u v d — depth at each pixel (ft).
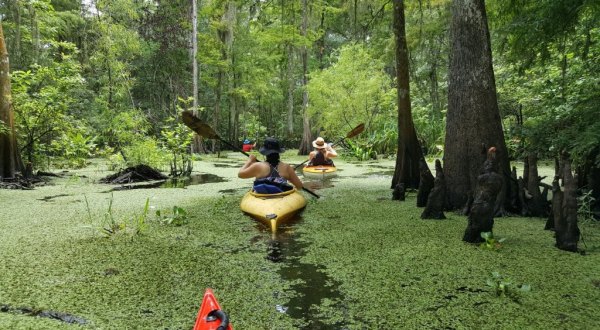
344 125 62.44
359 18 43.55
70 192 26.18
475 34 18.02
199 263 12.27
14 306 9.26
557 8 17.85
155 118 70.38
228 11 67.97
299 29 60.34
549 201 18.30
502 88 39.29
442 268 11.55
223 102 87.25
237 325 8.42
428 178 20.11
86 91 57.47
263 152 19.97
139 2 74.64
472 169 18.20
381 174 35.78
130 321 8.59
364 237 14.94
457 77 18.62
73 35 68.85
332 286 10.44
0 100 29.25
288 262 12.35
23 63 45.88
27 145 33.76
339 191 25.86
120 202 22.48
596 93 19.19
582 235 14.40
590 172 17.06
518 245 13.53
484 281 10.58
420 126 55.72
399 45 24.07
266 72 78.64
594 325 8.23
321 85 59.11
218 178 34.47
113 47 63.82
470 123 18.22
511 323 8.38
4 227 16.66
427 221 17.15
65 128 36.99
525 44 20.54
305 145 63.16
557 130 19.63
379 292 10.02
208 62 67.10
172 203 22.25
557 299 9.45
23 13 46.68
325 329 8.24
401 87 24.70
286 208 17.66
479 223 13.78
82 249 13.62
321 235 15.38
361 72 58.39
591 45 21.79
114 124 45.50
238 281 10.83
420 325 8.37
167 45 74.43
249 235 15.51
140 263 12.25
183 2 75.46
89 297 9.77
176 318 8.72
